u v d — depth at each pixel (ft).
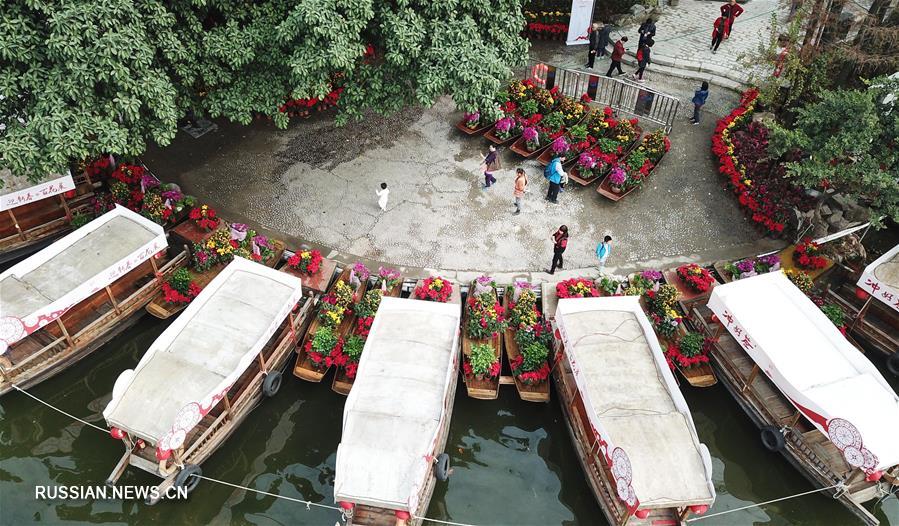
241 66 62.75
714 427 60.03
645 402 51.31
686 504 46.26
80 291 55.31
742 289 58.34
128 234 60.59
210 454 54.03
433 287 62.23
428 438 48.29
